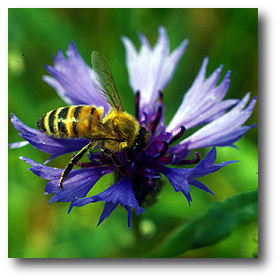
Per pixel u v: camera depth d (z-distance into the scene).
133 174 0.08
